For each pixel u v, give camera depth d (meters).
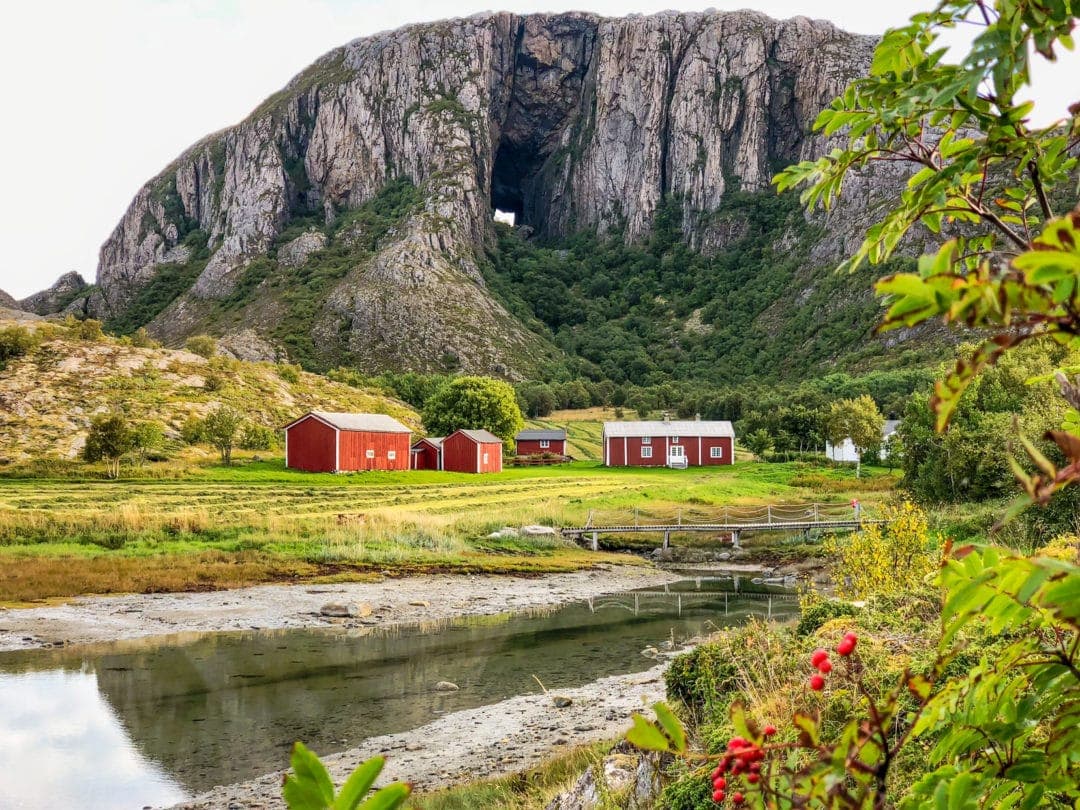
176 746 14.35
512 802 10.18
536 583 33.75
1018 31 1.64
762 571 37.69
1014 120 1.99
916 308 1.27
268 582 31.00
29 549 32.59
